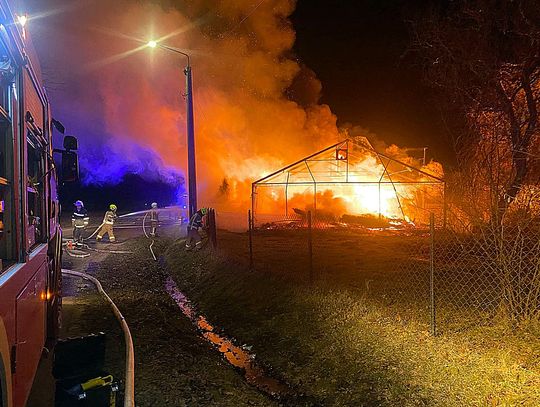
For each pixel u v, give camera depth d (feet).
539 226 23.76
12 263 11.73
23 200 12.47
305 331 25.86
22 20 12.76
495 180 27.99
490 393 16.42
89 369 17.35
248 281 36.65
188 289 42.55
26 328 12.57
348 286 32.37
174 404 18.70
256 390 21.48
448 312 24.91
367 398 18.47
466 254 32.30
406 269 39.24
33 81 15.39
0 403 9.22
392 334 22.66
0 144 11.66
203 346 27.40
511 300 22.33
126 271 49.98
